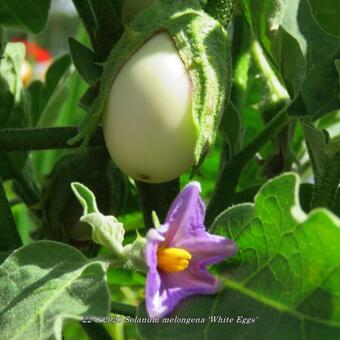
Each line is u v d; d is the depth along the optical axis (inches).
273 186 12.4
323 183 16.4
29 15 20.4
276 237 12.6
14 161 20.1
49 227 18.0
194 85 14.1
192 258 13.2
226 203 17.7
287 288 12.5
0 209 17.5
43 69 41.2
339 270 11.9
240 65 19.1
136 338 23.1
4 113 20.2
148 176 14.4
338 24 17.6
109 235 13.3
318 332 12.0
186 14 14.5
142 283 21.0
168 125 14.0
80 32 25.8
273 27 16.5
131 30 14.5
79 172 17.6
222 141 18.9
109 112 14.4
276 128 17.4
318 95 16.3
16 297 13.0
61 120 26.1
